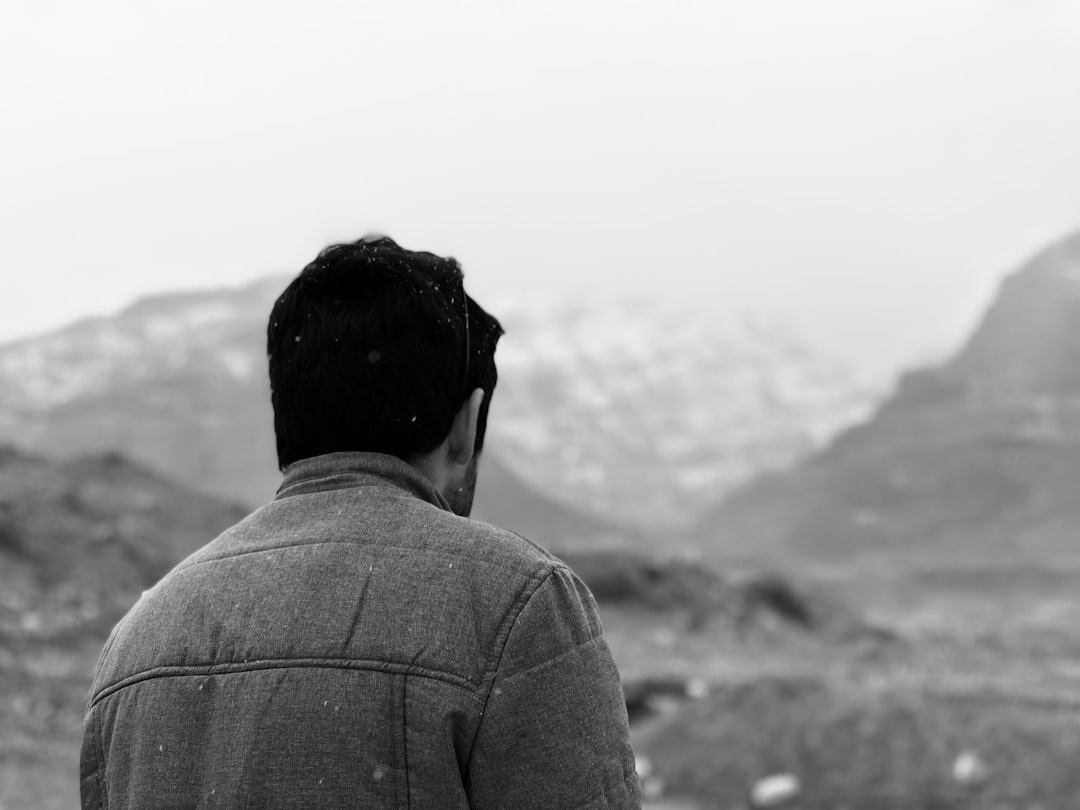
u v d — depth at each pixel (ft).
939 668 79.97
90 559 76.07
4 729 45.14
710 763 39.24
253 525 5.05
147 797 4.57
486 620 4.54
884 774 36.06
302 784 4.38
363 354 4.96
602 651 4.72
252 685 4.53
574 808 4.43
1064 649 100.48
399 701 4.42
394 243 5.42
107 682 4.88
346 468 5.01
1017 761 34.63
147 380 653.71
